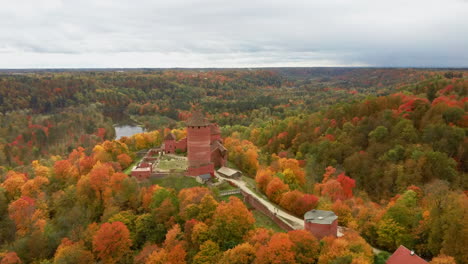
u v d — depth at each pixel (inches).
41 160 6294.3
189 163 3927.2
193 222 2854.3
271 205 3346.5
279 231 2903.5
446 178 3713.1
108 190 3636.8
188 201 3132.4
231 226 2687.0
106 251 2874.0
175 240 2797.7
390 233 2524.6
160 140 6171.3
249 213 2861.7
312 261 2272.4
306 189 4001.0
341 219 2945.4
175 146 5017.2
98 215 3634.4
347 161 4611.2
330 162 4852.4
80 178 4220.0
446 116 4633.4
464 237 2193.7
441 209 2503.7
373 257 2322.8
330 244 2314.2
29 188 4224.9
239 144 5580.7
